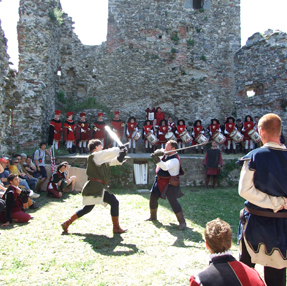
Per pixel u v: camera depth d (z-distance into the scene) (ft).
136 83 50.52
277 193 8.21
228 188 32.24
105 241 14.74
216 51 52.26
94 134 40.88
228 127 41.88
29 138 36.09
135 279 10.70
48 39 40.42
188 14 52.03
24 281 10.37
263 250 8.24
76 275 10.92
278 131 8.77
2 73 24.64
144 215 20.08
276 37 47.75
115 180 30.73
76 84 50.29
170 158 17.89
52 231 16.03
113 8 51.06
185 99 51.39
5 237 14.96
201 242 15.14
